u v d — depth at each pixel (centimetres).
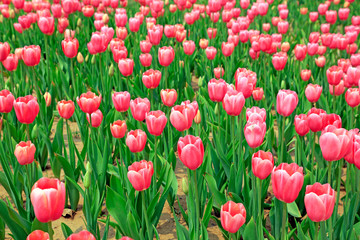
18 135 419
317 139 490
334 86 442
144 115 316
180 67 611
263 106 503
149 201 319
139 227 300
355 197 293
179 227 277
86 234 176
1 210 281
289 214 363
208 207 288
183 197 406
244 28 700
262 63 638
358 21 788
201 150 238
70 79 636
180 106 287
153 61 653
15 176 352
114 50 507
